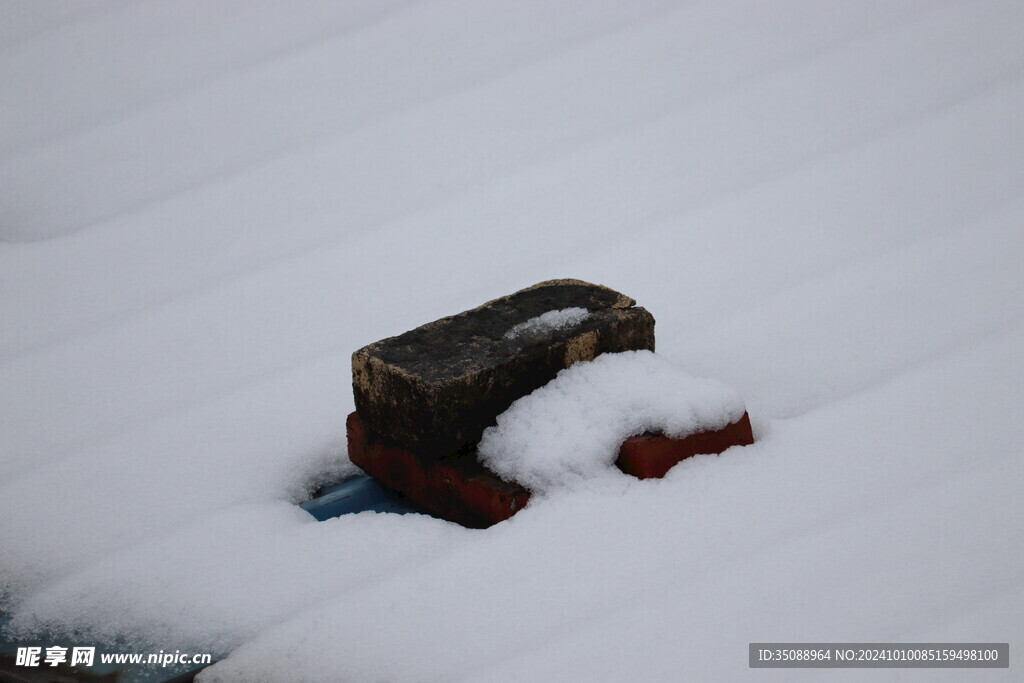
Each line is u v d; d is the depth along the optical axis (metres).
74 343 4.67
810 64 6.39
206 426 4.11
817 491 3.42
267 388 4.31
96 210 5.65
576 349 3.71
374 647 3.03
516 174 5.69
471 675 2.91
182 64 6.82
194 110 6.39
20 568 3.49
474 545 3.33
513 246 5.15
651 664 2.89
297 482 3.88
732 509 3.36
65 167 6.00
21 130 6.34
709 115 6.04
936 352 4.14
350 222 5.42
